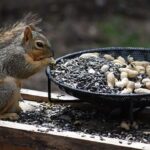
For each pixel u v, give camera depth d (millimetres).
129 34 21281
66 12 22516
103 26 21781
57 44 20406
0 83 9391
